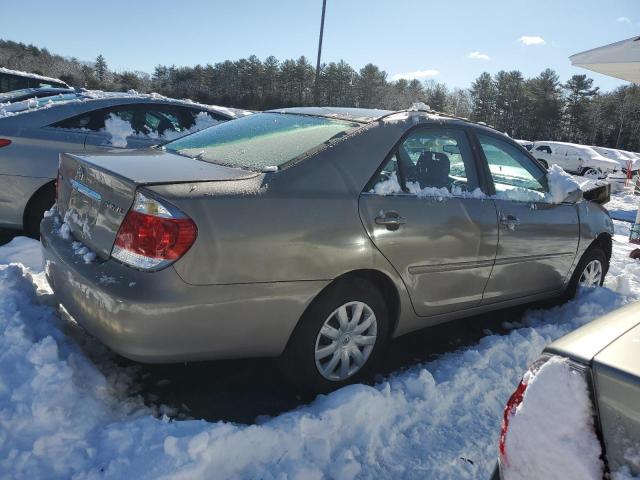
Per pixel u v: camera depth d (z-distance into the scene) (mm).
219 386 3006
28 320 2875
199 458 2172
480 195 3539
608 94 76062
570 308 4512
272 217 2553
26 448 2174
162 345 2383
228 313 2475
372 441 2590
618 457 1354
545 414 1489
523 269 3861
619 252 7582
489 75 81500
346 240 2775
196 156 3129
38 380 2408
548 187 4188
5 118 4984
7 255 4469
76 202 2896
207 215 2393
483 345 3650
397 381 3088
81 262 2580
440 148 3441
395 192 3055
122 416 2580
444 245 3221
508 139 3998
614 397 1400
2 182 4848
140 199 2395
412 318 3258
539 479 1453
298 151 2902
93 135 5312
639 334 1604
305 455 2430
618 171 21109
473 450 2629
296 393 3010
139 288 2320
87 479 2068
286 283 2604
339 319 2887
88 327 2520
